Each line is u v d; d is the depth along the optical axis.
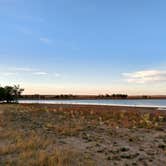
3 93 132.12
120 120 33.34
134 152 14.48
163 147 15.85
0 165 11.20
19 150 14.05
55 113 49.41
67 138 18.86
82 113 46.34
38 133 20.92
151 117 38.44
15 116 40.66
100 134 21.12
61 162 11.47
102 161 12.46
